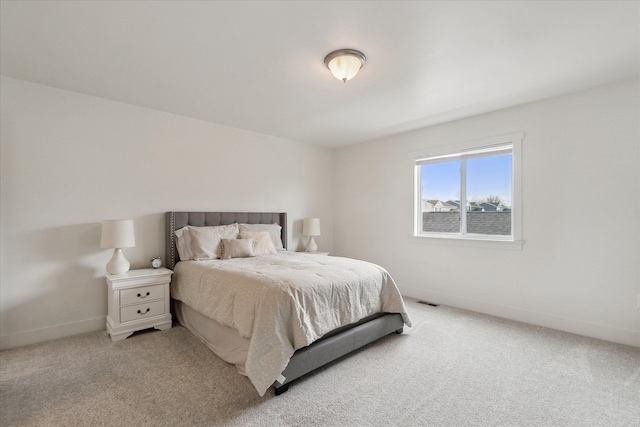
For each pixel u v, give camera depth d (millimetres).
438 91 2916
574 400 1861
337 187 5363
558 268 3027
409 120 3789
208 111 3479
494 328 3031
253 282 2229
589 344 2652
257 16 1810
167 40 2064
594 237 2828
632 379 2090
